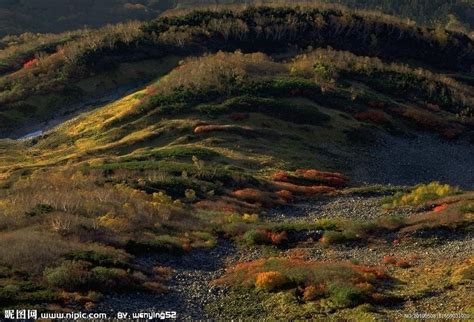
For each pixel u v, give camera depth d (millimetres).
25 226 31703
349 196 50375
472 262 27391
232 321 22375
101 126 71312
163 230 34906
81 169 51062
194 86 76125
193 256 31672
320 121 70438
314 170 57094
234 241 35406
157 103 72812
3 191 44438
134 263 28172
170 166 51781
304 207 46594
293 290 24891
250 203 45906
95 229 31469
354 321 21359
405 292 24469
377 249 33781
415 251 32812
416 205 44031
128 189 43031
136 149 62125
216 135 63625
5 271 23297
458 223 35875
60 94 90875
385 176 60594
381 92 87875
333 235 35250
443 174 64000
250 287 25969
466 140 76188
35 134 80500
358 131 69875
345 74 90812
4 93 90750
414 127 76438
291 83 78688
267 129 66688
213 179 49906
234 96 73812
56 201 36469
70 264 24781
